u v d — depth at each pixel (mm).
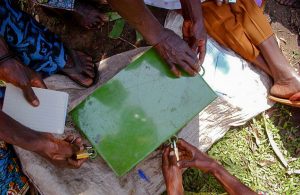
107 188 2252
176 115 2059
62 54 2262
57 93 1917
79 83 2404
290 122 2547
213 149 2498
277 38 2654
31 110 1891
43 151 1840
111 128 2064
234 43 2465
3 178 2131
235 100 2438
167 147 2164
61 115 1928
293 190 2461
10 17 1934
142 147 2064
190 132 2389
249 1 2396
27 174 2217
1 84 2396
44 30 2172
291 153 2508
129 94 2064
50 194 2197
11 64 1795
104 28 2631
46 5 2152
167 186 2119
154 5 2535
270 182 2482
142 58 2055
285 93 2438
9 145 2217
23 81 1809
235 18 2426
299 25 2686
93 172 2260
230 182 2252
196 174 2459
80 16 2479
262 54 2467
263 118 2545
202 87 2055
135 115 2061
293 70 2410
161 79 2057
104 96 2066
